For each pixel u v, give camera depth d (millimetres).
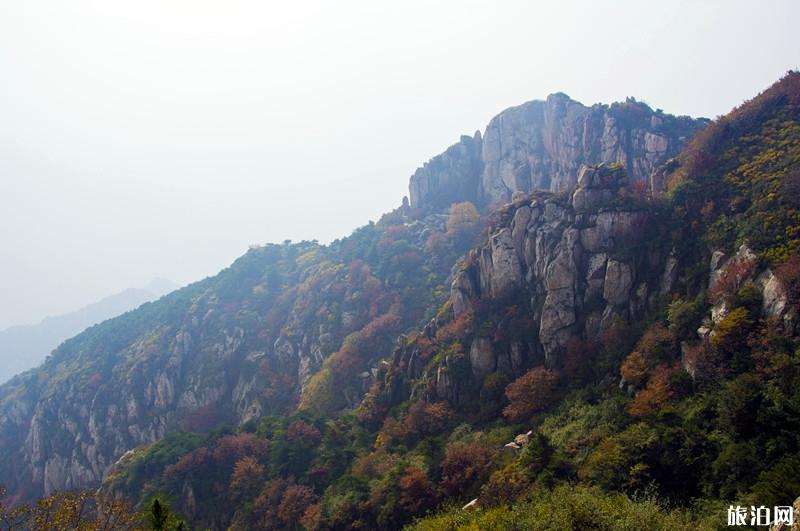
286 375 144000
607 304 66812
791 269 46719
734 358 46781
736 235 57781
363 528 56625
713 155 71500
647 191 73250
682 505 37375
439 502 53562
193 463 85188
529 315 74125
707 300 54938
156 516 37719
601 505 34156
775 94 73375
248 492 78375
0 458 163625
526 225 79375
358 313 140375
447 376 74688
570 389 62875
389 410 82562
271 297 179500
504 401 68812
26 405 174250
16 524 36688
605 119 126625
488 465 54031
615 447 44312
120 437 145750
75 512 39875
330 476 73438
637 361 56125
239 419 141750
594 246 70125
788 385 40500
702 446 40469
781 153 62188
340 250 186375
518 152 160125
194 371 155750
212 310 174000
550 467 46625
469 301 83375
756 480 34719
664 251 65312
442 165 185750
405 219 178125
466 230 149375
